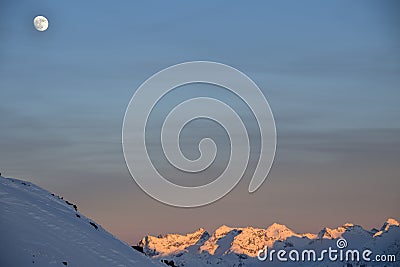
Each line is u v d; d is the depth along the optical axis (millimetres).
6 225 68250
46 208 77875
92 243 73062
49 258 64688
